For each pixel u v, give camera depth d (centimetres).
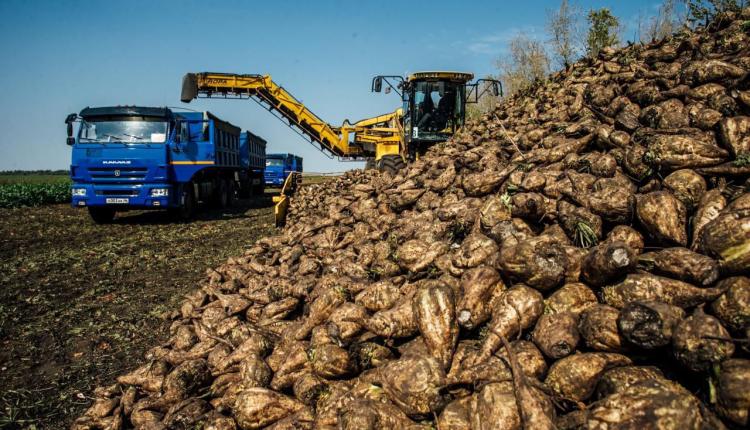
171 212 2052
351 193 1013
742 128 448
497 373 336
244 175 2675
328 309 475
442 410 329
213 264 1128
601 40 1479
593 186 501
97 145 1627
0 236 1526
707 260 337
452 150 955
